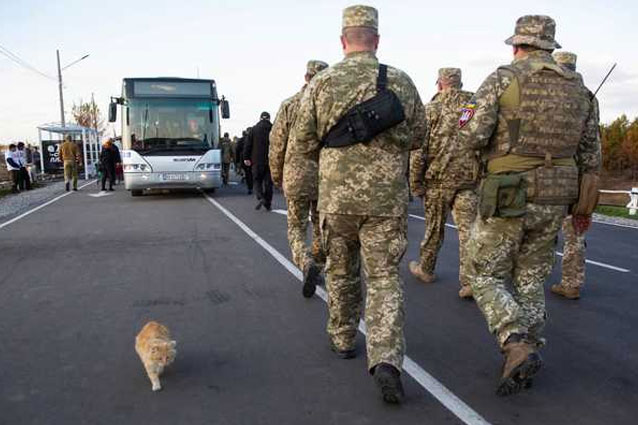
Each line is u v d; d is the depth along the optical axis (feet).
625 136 191.31
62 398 11.30
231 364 12.88
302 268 17.81
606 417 10.39
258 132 41.22
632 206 44.39
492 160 11.27
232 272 21.71
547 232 11.10
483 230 11.22
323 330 15.08
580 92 11.07
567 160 11.06
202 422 10.30
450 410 10.63
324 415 10.50
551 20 11.10
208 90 51.80
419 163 17.89
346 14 11.28
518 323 10.43
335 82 10.89
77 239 29.66
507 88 10.84
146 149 50.39
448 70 17.10
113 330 15.26
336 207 11.08
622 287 19.85
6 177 95.25
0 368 12.82
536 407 10.76
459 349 13.75
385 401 10.96
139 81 50.75
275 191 60.90
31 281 20.68
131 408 10.86
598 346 14.07
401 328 10.70
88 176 102.32
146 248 26.78
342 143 10.89
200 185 51.42
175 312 16.76
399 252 11.09
